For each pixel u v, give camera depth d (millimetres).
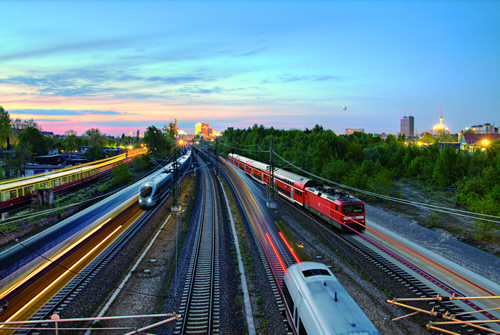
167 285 16562
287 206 35438
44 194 32625
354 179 40688
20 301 14789
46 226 27391
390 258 19531
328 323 9156
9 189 31422
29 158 52156
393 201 37031
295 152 58000
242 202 38000
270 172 35625
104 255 20297
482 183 33688
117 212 32438
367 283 16297
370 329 8961
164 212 32844
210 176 62062
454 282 16438
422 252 20828
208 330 12461
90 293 15484
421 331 12328
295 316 11406
